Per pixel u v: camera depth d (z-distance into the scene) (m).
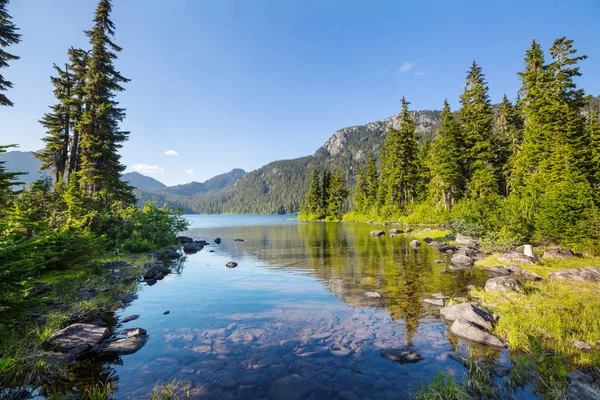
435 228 36.88
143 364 5.73
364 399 4.61
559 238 18.19
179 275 14.24
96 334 6.76
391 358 5.91
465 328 7.05
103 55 26.98
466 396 4.59
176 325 7.79
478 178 40.88
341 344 6.62
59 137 27.19
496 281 10.94
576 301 9.05
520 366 5.45
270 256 20.31
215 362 5.80
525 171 32.47
